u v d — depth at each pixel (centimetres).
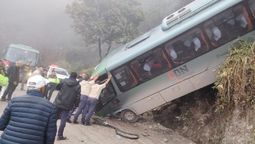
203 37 1367
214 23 1355
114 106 1495
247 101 1150
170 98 1427
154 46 1412
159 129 1493
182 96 1509
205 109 1417
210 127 1325
